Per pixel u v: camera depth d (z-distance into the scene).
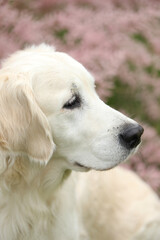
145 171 5.52
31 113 3.18
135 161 5.63
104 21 6.23
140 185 4.96
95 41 5.82
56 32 6.20
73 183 3.87
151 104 6.12
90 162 3.44
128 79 5.93
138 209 4.78
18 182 3.42
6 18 5.79
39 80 3.32
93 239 4.70
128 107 6.12
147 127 5.78
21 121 3.21
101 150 3.40
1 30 5.74
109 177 4.72
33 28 5.82
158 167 5.83
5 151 3.21
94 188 4.48
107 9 6.78
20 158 3.30
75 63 3.54
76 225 3.93
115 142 3.38
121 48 5.94
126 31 6.23
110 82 5.58
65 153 3.45
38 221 3.63
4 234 3.61
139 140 3.50
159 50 6.30
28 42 5.69
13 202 3.52
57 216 3.72
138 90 6.07
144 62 5.98
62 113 3.31
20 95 3.21
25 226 3.62
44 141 3.21
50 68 3.34
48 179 3.51
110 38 6.05
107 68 5.54
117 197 4.72
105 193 4.60
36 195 3.55
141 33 6.36
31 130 3.21
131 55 5.89
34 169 3.38
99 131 3.39
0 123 3.19
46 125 3.20
